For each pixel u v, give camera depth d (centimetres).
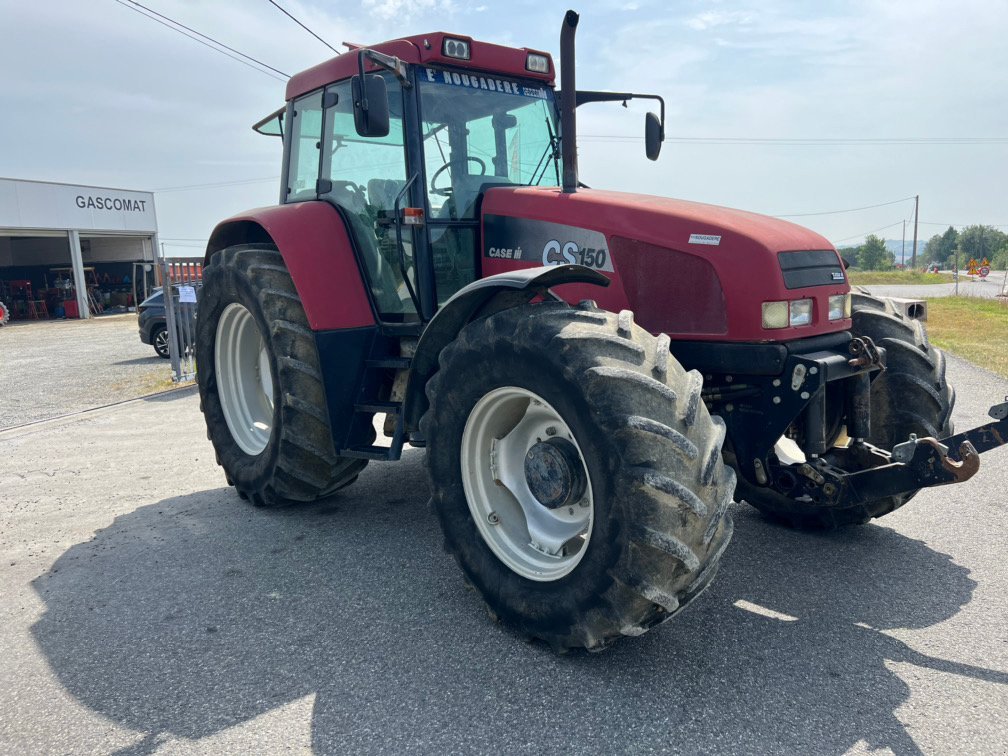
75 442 655
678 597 239
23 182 2678
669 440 229
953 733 219
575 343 247
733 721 227
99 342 1733
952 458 282
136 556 378
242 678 261
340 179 414
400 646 278
